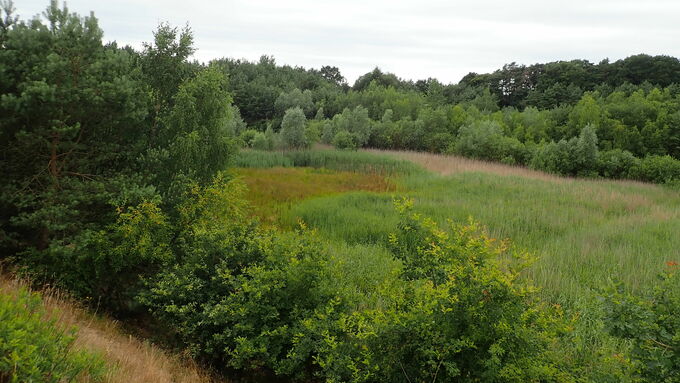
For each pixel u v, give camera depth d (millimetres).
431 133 44906
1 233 7926
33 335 3664
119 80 8297
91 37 8375
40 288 7492
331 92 90312
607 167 28516
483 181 23234
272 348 6070
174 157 10109
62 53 8094
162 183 9625
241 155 30953
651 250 10820
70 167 8797
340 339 5699
